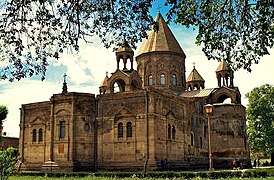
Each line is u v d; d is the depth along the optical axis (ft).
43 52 44.29
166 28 213.87
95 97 164.35
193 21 50.26
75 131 157.28
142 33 46.11
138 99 152.87
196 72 240.53
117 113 156.46
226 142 203.21
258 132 239.71
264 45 52.44
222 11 51.80
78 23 43.37
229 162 200.03
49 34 43.52
